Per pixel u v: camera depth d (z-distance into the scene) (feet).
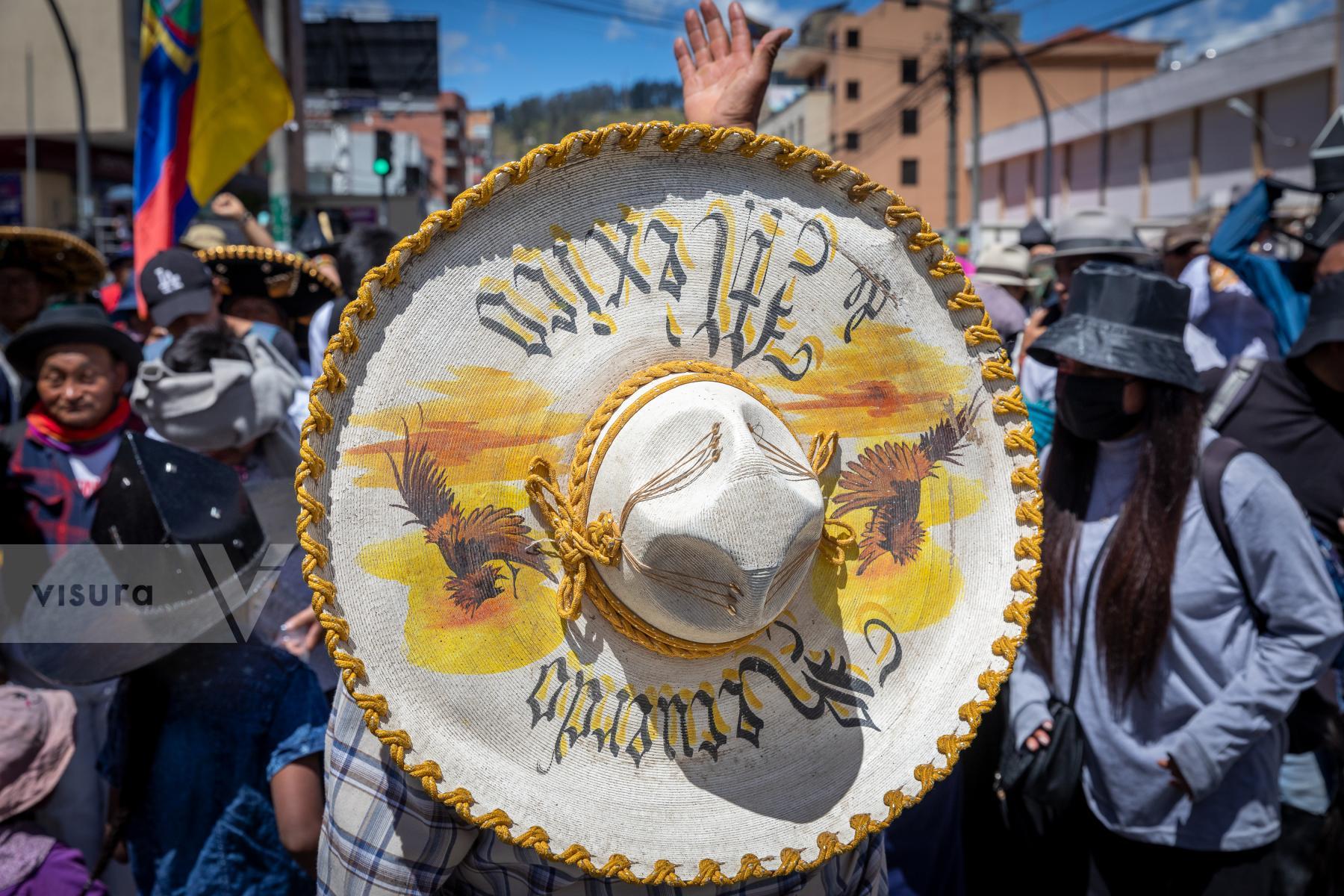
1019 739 8.30
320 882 4.90
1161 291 7.74
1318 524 10.09
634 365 4.55
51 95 71.00
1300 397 10.23
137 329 18.28
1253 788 7.88
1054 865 8.71
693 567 4.16
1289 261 16.98
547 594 4.50
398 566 4.19
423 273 4.19
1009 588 4.89
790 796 4.71
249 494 7.59
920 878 8.82
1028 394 14.19
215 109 15.71
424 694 4.24
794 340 4.75
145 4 15.30
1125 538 7.73
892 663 4.92
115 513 6.70
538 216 4.35
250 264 15.49
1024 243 25.16
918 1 70.13
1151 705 7.84
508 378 4.35
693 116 6.81
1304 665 7.48
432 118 203.00
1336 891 8.45
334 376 4.01
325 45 155.02
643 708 4.62
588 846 4.41
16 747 6.82
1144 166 121.90
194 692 6.75
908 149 161.99
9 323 17.89
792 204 4.69
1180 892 8.04
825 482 4.86
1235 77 103.50
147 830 6.84
